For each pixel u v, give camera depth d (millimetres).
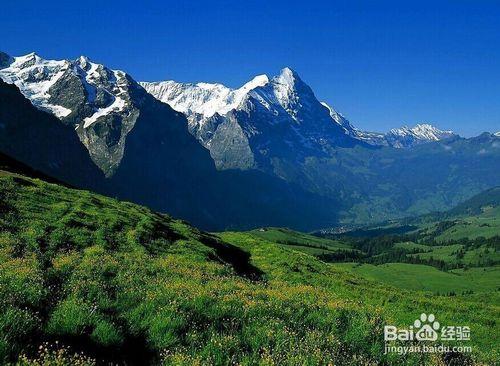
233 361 12133
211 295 17766
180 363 11500
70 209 48844
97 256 34344
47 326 12367
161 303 15609
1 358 10031
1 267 20438
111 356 11938
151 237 46969
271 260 59312
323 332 15242
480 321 34781
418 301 42531
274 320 15523
